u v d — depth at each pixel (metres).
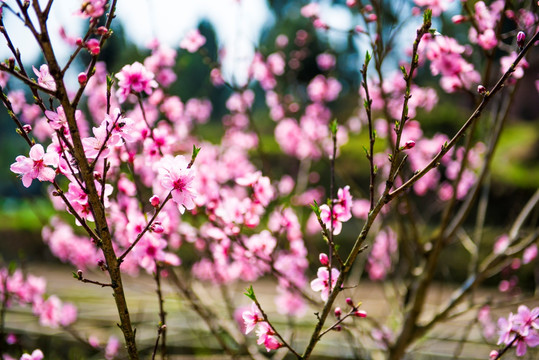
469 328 3.52
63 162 1.50
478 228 3.26
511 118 13.39
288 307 3.54
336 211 1.81
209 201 2.74
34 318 4.80
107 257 1.44
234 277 3.55
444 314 2.87
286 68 5.24
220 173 3.85
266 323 1.60
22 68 1.42
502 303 2.98
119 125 1.47
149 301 5.26
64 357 4.37
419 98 3.86
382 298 5.90
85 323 4.87
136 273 3.72
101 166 2.46
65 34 2.72
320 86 4.95
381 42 2.64
